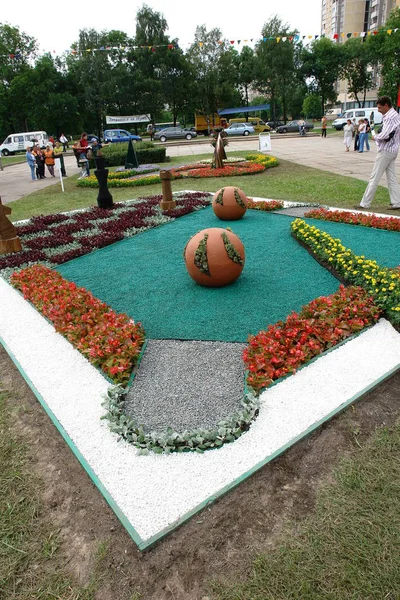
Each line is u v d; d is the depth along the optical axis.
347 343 3.63
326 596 1.83
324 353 3.49
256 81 56.75
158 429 2.81
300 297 4.61
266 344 3.38
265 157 18.44
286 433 2.71
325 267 5.42
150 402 3.07
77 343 3.78
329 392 3.05
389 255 5.67
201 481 2.39
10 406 3.23
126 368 3.35
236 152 23.77
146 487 2.38
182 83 49.31
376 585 1.86
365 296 4.18
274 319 4.16
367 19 61.50
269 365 3.22
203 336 3.93
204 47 47.78
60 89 49.59
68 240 7.44
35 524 2.26
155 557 2.05
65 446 2.78
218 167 15.79
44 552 2.11
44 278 5.35
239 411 2.87
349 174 13.34
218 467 2.48
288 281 5.07
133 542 2.12
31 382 3.43
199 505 2.25
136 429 2.72
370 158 17.33
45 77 44.88
